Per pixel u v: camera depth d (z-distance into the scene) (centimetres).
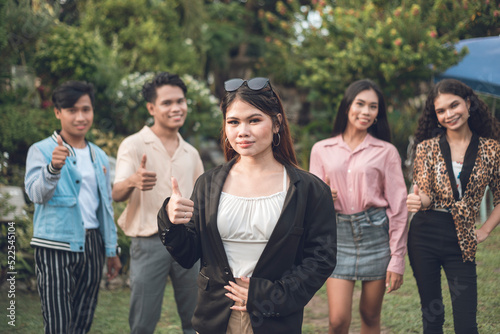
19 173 561
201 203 186
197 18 1147
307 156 879
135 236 293
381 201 281
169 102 306
